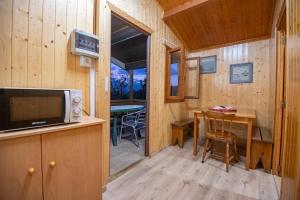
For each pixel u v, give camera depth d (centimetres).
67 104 116
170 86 306
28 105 100
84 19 157
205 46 353
